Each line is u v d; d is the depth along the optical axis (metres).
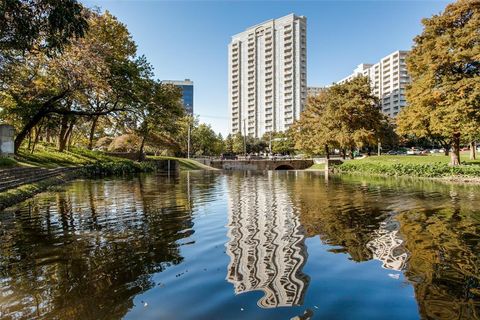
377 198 13.63
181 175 33.09
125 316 3.65
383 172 31.70
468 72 24.20
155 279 4.73
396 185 20.00
